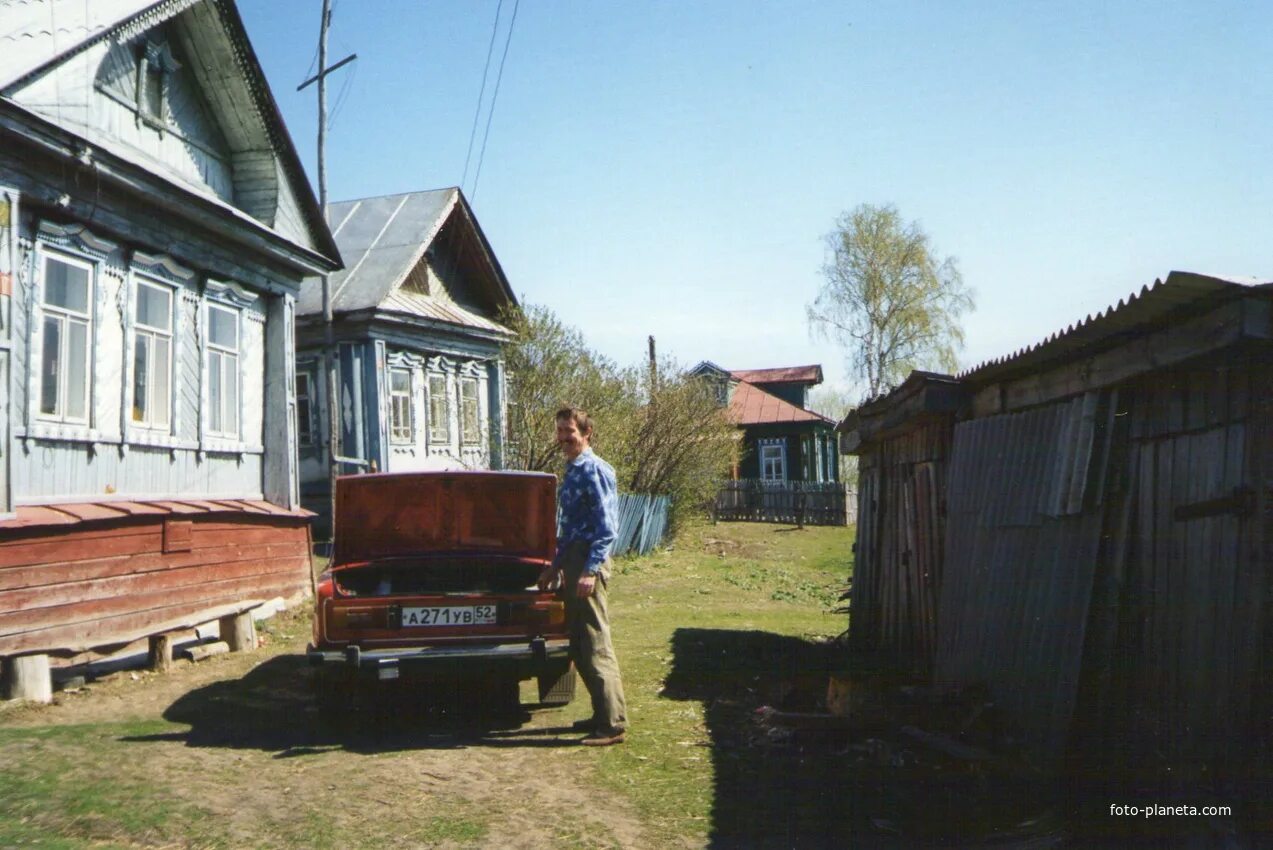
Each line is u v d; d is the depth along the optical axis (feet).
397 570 27.50
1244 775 13.24
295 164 49.29
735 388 164.96
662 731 22.82
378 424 70.90
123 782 18.48
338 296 72.18
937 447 29.63
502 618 23.32
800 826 16.07
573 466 22.27
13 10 32.86
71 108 34.76
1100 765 17.44
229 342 45.70
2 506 28.76
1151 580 16.70
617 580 61.52
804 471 157.28
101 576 32.81
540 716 24.84
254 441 47.67
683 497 90.22
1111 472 18.35
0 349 29.14
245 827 16.15
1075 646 18.22
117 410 36.83
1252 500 13.80
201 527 39.17
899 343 157.89
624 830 15.98
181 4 40.42
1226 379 14.80
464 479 27.32
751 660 33.27
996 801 17.29
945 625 25.88
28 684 26.53
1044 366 21.35
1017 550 21.80
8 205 30.01
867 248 158.92
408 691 27.84
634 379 81.92
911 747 20.66
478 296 91.35
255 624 40.42
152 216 38.65
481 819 16.49
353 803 17.34
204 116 46.09
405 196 84.64
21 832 15.84
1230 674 13.84
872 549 38.17
